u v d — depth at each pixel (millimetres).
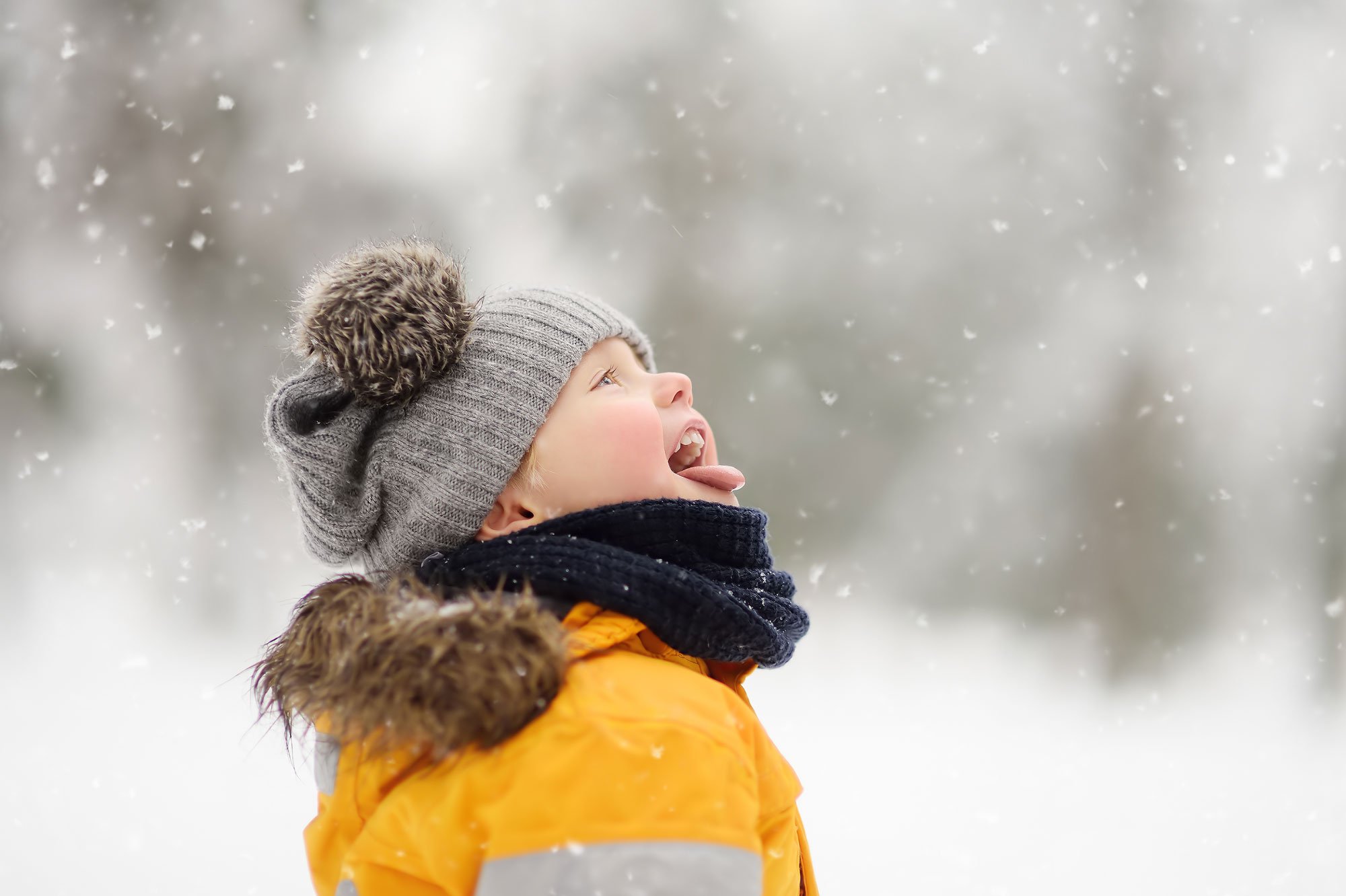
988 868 4129
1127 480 8789
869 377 11016
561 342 1389
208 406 9828
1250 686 7156
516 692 1030
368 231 10695
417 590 1188
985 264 11023
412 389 1346
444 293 1361
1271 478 8633
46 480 9125
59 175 10312
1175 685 7270
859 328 11219
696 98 11773
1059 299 10430
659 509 1276
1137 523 8625
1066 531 9000
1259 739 5996
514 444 1336
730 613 1202
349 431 1399
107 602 7488
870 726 6180
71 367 9742
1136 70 9930
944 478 10352
